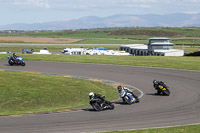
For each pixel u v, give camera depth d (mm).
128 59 70812
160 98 30281
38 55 80312
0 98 32625
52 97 33688
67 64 62219
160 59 70750
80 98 33344
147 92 34250
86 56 79500
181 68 53719
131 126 19625
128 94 27672
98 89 37844
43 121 21328
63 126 19734
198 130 18031
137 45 175000
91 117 22578
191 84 38312
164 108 25391
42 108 28406
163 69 53125
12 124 20453
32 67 57250
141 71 51406
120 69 54312
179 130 18109
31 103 31047
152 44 139250
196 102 27672
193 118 21609
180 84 38531
